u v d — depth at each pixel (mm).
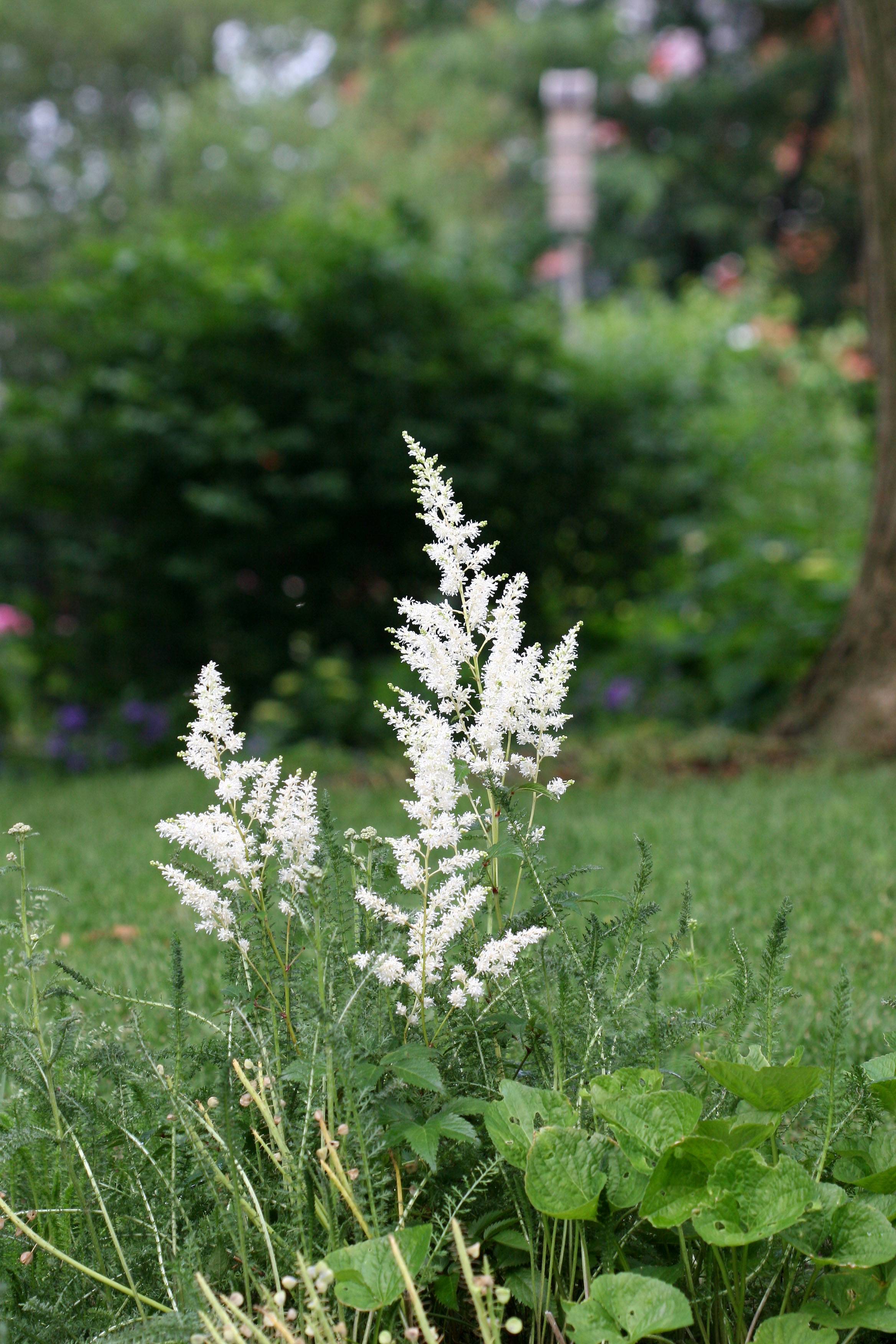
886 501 6074
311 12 17141
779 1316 1382
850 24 5863
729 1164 1389
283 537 7730
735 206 23641
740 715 6918
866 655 6137
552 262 17844
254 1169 1668
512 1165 1529
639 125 23312
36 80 16156
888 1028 2568
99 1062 1673
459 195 17422
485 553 1809
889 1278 1411
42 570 8508
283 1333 1306
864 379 10000
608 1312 1324
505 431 7988
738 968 1767
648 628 7926
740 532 8414
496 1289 1351
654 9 24766
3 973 2334
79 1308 1573
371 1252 1387
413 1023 1725
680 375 9430
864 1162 1577
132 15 15859
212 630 8109
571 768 6117
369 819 4879
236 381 7664
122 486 7645
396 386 7680
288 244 8148
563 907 1741
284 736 7551
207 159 14648
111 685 8297
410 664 1790
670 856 4062
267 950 1740
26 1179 1754
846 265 22484
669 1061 1724
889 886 3633
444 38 20094
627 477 8516
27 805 6082
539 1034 1759
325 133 15945
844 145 22172
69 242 15227
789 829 4383
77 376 7848
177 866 1758
